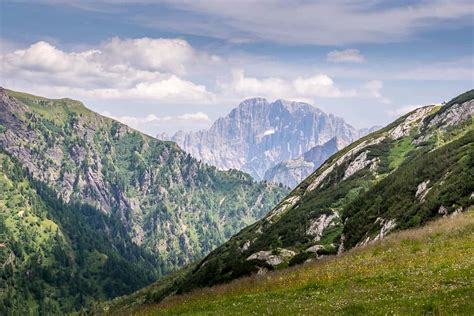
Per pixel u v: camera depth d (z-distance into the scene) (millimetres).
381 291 32688
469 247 41188
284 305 34531
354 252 56344
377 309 27344
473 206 60250
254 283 50125
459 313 23422
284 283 46031
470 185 66312
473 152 79188
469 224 48281
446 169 84188
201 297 48906
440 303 25750
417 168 100812
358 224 96750
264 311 33531
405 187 93875
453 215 60562
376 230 85500
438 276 33719
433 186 79688
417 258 42188
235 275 83312
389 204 92812
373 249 52812
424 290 30484
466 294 26844
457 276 32344
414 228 63469
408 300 27984
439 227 52094
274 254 85938
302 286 42125
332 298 33906
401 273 37938
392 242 52812
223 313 35906
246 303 39156
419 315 24734
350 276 42344
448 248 42875
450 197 67688
